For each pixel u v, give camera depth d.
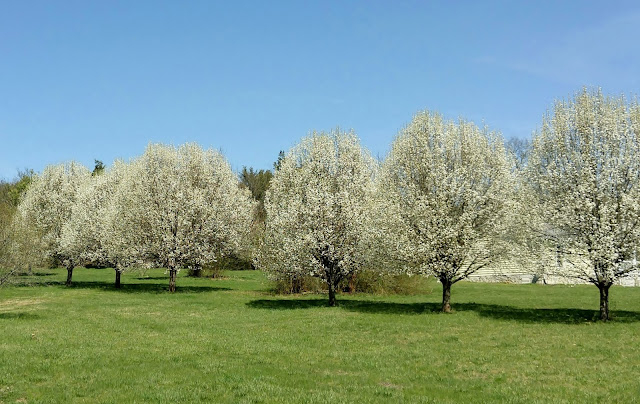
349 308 28.83
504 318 24.64
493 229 24.88
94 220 42.66
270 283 39.84
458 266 25.89
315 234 28.52
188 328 22.20
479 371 14.86
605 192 22.75
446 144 26.66
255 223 47.09
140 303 31.62
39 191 47.31
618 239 22.11
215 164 42.59
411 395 12.39
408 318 24.69
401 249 25.31
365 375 14.36
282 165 33.06
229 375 14.09
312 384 13.40
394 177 28.08
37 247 29.59
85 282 47.22
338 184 30.22
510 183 25.75
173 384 13.27
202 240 39.00
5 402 11.67
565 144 24.22
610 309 28.16
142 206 38.78
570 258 23.94
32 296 35.41
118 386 13.06
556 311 27.12
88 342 18.66
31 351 16.77
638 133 23.30
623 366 15.23
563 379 13.91
